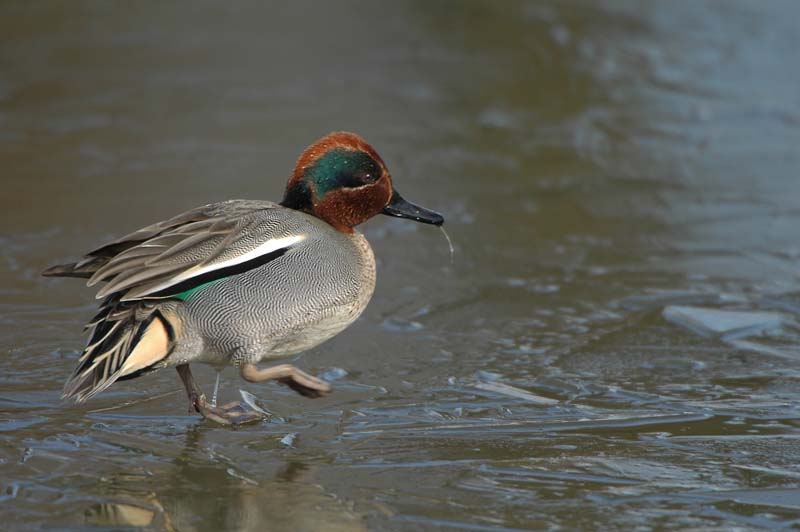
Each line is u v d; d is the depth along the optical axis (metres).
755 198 15.48
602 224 14.49
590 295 12.16
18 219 13.89
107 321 8.16
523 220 14.60
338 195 9.35
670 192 15.73
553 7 25.41
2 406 9.10
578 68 21.42
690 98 19.95
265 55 21.52
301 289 8.62
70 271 8.61
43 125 17.59
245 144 16.97
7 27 22.48
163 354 8.33
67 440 8.52
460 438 8.73
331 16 24.38
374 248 13.64
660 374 10.09
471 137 17.88
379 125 18.11
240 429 8.87
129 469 8.07
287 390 9.70
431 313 11.60
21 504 7.46
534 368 10.23
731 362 10.35
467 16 24.61
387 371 10.13
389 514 7.49
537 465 8.26
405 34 23.27
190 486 7.83
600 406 9.41
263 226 8.70
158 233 8.60
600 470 8.17
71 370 9.88
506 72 21.12
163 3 24.83
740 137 18.08
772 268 13.00
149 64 20.70
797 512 7.56
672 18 24.75
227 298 8.39
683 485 7.95
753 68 21.61
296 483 7.91
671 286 12.42
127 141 17.02
